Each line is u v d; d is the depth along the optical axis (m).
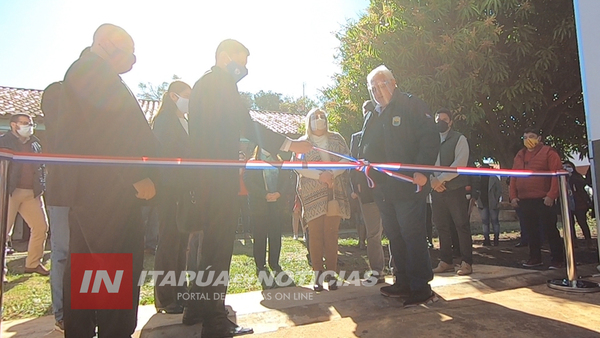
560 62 6.62
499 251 5.57
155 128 3.13
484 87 6.39
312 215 3.41
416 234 2.79
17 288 3.83
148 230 5.94
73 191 1.71
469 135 6.94
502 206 10.99
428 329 2.19
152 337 2.32
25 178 4.34
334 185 3.55
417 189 2.74
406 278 2.99
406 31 6.63
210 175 2.31
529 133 4.45
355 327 2.28
